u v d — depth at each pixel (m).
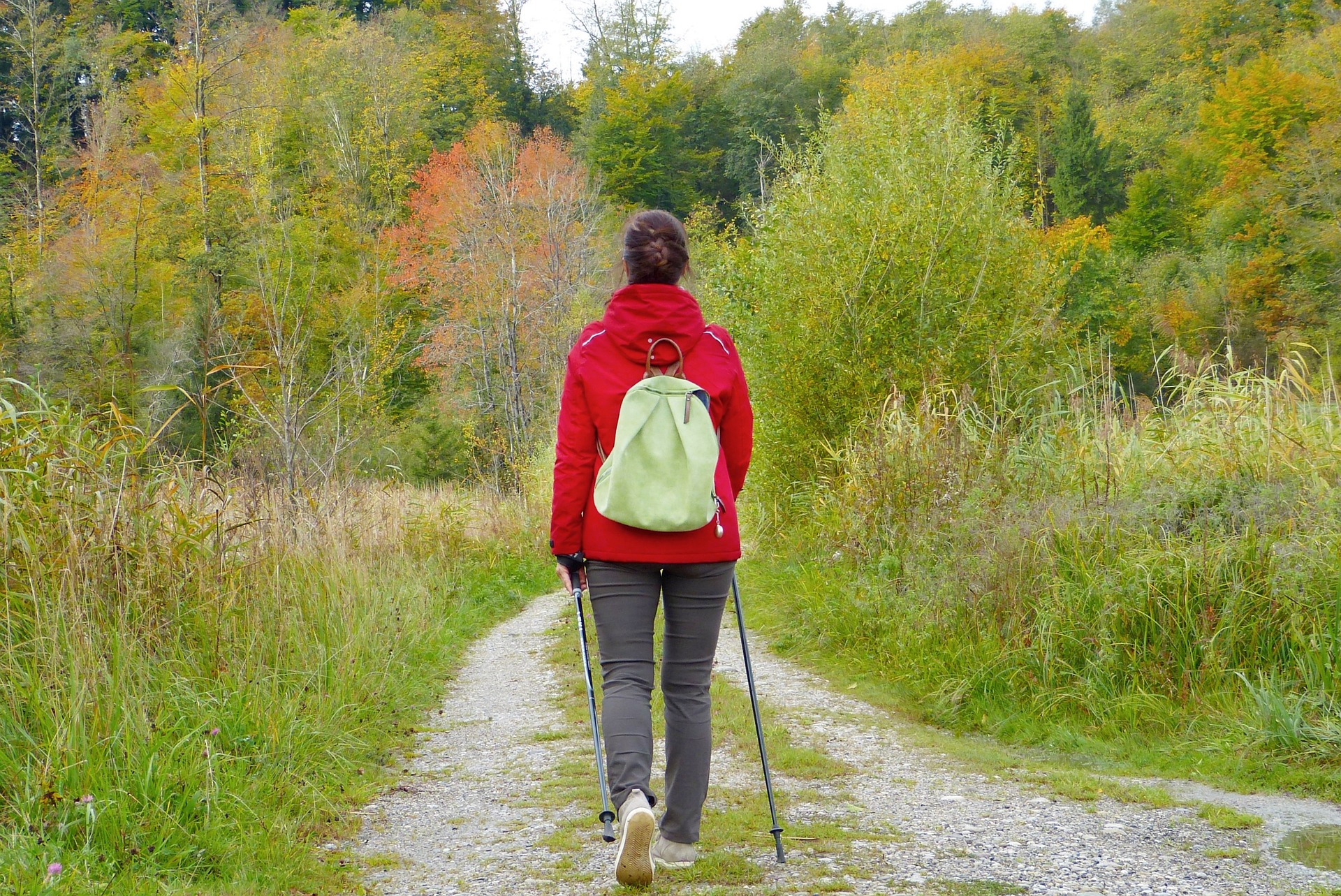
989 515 6.13
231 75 29.27
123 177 29.30
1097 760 4.40
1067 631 5.20
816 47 55.25
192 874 2.93
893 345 10.93
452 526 12.29
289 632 5.10
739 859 2.96
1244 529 5.12
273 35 37.41
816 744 4.61
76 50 37.56
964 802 3.66
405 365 29.84
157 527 4.75
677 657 2.74
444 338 30.20
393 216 32.41
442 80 46.31
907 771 4.14
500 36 55.94
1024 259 11.44
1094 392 7.68
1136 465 6.20
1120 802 3.65
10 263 23.44
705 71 57.03
